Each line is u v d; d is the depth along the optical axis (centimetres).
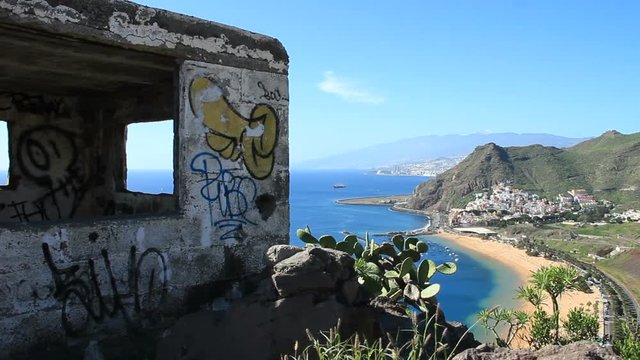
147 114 754
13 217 761
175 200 527
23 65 586
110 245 463
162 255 497
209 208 536
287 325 424
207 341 447
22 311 415
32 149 781
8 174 770
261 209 588
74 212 820
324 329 422
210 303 529
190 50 520
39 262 423
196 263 523
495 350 340
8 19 402
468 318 3966
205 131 534
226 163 551
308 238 657
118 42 468
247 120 570
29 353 419
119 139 808
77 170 825
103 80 684
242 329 434
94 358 441
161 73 634
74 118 821
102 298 459
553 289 488
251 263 570
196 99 527
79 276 446
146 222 486
